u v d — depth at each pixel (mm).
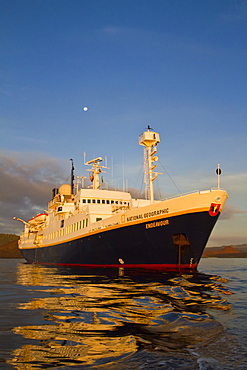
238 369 6918
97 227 40594
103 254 39219
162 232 31062
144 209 33000
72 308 13797
